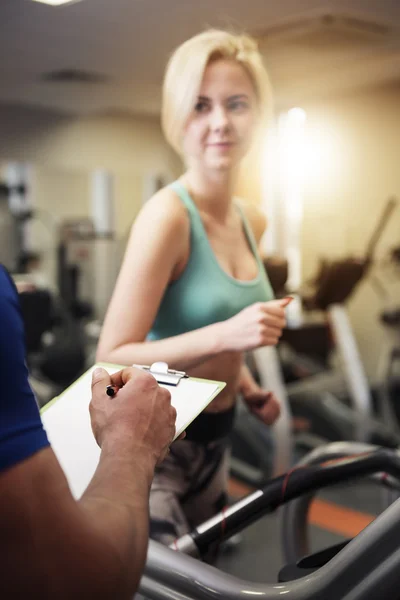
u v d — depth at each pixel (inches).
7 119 250.7
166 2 126.9
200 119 54.2
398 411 192.1
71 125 266.5
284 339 169.0
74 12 134.6
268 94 57.2
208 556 50.3
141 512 26.1
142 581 37.4
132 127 278.8
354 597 31.5
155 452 29.0
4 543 21.8
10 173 254.2
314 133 228.8
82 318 218.4
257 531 114.7
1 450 21.8
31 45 163.2
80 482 33.1
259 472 140.3
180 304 53.8
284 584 33.6
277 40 157.4
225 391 56.3
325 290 150.8
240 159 56.1
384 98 208.7
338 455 52.3
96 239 230.5
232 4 128.7
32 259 216.2
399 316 174.6
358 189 218.4
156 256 50.2
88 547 22.9
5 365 22.3
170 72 54.8
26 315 141.3
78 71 195.6
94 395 30.9
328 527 115.6
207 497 56.7
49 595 22.2
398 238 209.0
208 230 55.3
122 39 157.3
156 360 48.7
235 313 54.3
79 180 268.1
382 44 162.6
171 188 53.7
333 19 140.9
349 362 158.6
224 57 54.2
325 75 197.0
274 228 235.0
